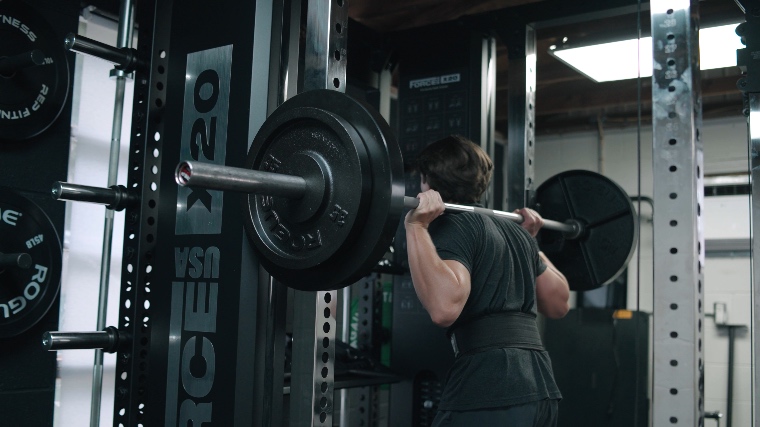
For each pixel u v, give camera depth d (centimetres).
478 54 304
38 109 222
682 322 138
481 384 168
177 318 179
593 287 269
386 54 324
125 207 193
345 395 320
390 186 130
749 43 212
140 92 198
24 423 221
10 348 218
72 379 245
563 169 522
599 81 392
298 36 178
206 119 178
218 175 122
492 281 175
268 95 170
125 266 194
